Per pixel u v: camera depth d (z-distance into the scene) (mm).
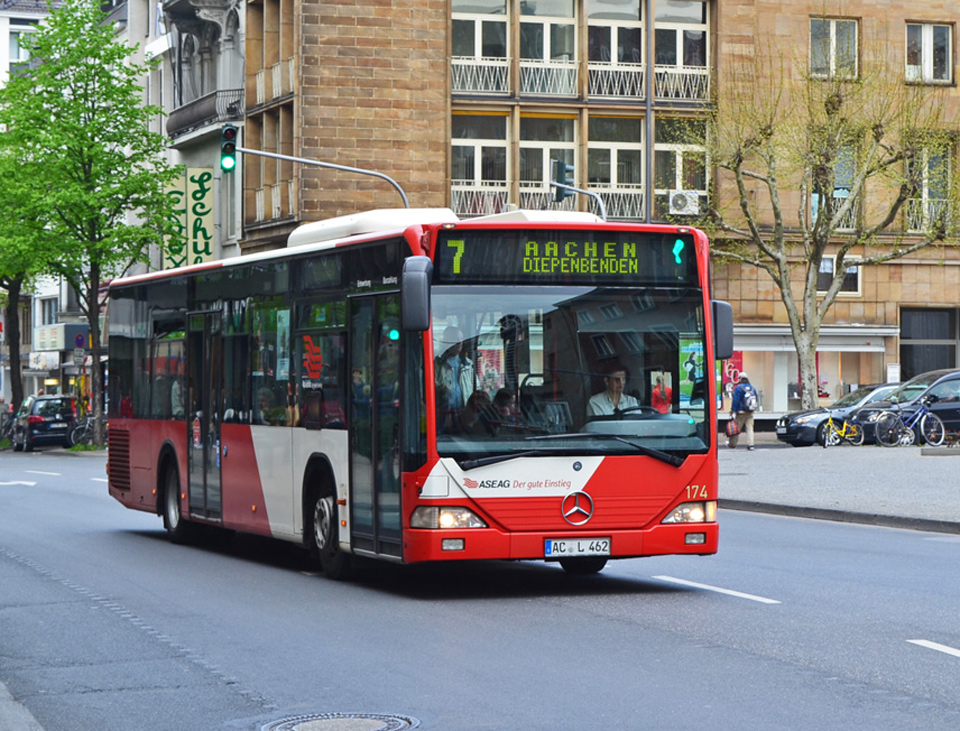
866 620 12344
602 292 14484
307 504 16672
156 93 70562
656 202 54906
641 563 17281
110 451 23766
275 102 54812
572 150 54969
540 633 11938
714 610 13102
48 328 89500
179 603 14477
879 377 56844
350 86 52406
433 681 9930
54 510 27172
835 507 23938
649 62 51969
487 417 14125
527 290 14320
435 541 13938
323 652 11320
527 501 14117
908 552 18328
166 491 21312
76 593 15375
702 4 55156
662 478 14461
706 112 53250
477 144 54125
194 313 20094
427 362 14016
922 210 53812
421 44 52781
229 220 60406
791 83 52625
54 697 9906
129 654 11562
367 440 15094
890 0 55125
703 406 14695
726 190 54094
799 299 55594
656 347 14570
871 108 50844
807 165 49344
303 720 8867
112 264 57281
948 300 57219
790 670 10016
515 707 8961
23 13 106562
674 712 8688
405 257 14312
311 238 17609
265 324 17734
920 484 28281
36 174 56281
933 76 56062
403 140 52750
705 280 14781
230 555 19391
